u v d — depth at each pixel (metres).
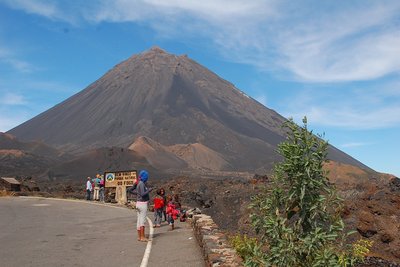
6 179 41.91
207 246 9.22
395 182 32.38
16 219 19.03
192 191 47.22
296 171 6.40
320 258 6.07
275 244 6.56
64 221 18.28
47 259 10.18
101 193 31.02
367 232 24.27
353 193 33.12
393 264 20.70
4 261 9.97
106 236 13.80
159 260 9.95
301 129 6.57
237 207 38.25
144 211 12.73
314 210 6.34
